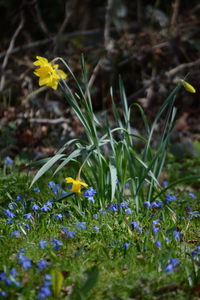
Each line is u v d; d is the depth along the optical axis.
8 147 7.85
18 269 3.43
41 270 3.38
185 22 11.05
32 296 3.09
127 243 3.81
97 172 4.95
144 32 10.64
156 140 9.01
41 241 3.73
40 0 12.94
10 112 8.50
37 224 4.25
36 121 8.46
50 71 4.42
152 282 3.30
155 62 10.28
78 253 3.66
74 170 4.87
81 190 4.85
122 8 12.06
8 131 8.00
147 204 4.57
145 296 3.17
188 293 3.17
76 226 4.07
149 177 5.08
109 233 4.07
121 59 10.21
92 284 3.06
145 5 13.06
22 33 12.13
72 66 9.92
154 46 10.24
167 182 6.92
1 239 3.95
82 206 4.72
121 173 4.82
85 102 4.70
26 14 12.01
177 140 9.12
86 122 4.73
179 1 11.45
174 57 10.43
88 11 12.78
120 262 3.61
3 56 10.50
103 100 9.79
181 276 3.39
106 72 10.07
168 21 11.52
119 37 11.63
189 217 4.72
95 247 3.83
